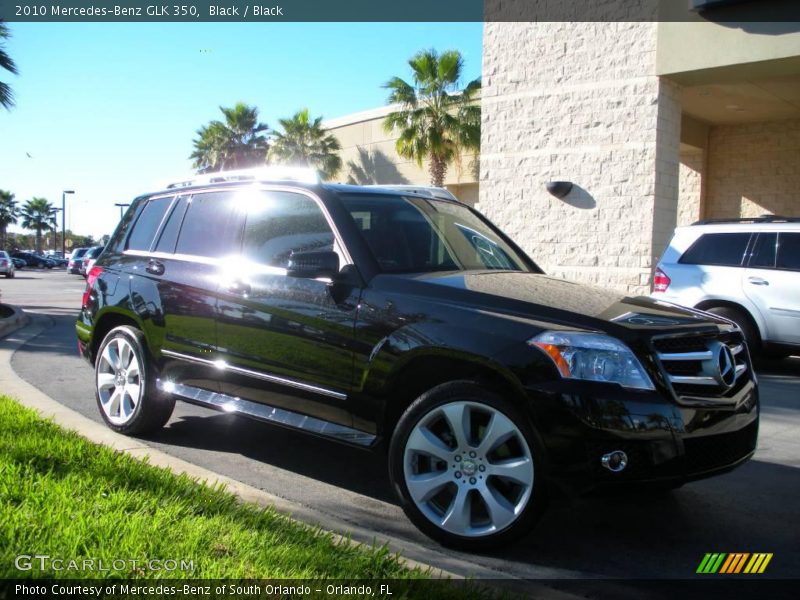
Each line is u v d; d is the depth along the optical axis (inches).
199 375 199.0
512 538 138.8
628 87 578.9
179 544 123.0
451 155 1003.3
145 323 213.3
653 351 138.8
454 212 210.5
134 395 218.1
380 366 155.1
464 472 143.5
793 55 493.0
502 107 656.4
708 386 145.9
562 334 138.3
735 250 381.7
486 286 159.6
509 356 138.5
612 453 132.0
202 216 213.5
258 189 200.8
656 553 148.7
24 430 190.9
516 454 140.2
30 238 5002.5
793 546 153.9
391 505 172.2
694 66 539.8
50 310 677.3
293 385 172.6
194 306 198.8
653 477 134.7
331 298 167.2
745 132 714.8
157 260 218.4
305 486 184.1
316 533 138.9
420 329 150.4
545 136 629.3
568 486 133.3
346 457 211.3
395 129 1094.4
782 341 362.9
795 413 283.1
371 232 177.5
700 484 195.2
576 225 613.9
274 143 1246.9
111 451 179.0
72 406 265.4
